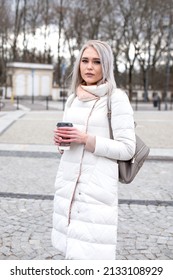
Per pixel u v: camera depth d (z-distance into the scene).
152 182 7.01
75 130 2.33
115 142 2.36
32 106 31.81
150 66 51.06
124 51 43.12
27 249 3.96
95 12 42.59
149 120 19.39
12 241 4.17
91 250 2.39
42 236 4.33
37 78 44.53
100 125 2.42
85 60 2.47
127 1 40.69
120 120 2.37
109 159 2.41
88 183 2.40
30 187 6.44
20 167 7.99
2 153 9.43
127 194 6.17
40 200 5.74
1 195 5.95
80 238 2.41
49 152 9.60
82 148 2.42
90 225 2.39
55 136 2.39
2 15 47.38
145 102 45.44
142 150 2.45
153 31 42.81
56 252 3.89
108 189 2.39
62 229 2.50
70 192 2.45
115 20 41.69
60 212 2.51
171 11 39.84
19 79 43.78
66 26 48.16
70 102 2.57
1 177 7.11
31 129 14.29
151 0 40.03
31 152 9.59
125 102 2.40
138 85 55.50
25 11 50.44
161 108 34.00
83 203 2.41
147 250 4.03
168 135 13.45
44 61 54.84
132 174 2.41
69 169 2.46
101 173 2.39
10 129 14.17
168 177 7.46
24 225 4.68
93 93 2.44
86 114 2.44
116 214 2.44
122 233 4.49
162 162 8.98
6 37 49.12
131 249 4.04
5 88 44.56
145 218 5.08
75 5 45.91
